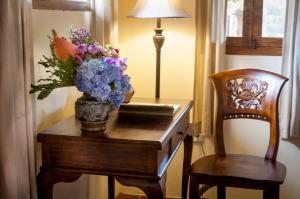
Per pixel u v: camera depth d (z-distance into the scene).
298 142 2.87
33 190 1.73
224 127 2.99
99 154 1.69
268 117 2.51
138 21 2.99
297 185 2.92
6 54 1.52
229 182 2.17
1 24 1.50
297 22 2.67
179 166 3.09
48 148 1.73
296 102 2.73
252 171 2.23
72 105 2.35
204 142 2.99
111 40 2.56
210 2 2.77
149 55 3.02
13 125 1.57
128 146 1.64
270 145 2.47
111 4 2.56
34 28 1.87
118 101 1.74
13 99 1.57
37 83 1.92
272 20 2.87
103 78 1.63
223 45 2.83
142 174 1.66
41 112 1.98
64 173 1.73
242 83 2.57
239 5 2.90
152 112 2.06
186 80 2.98
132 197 3.18
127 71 3.06
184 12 2.47
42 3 1.93
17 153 1.61
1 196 1.58
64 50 1.67
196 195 2.24
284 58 2.75
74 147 1.71
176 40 2.95
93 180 2.67
